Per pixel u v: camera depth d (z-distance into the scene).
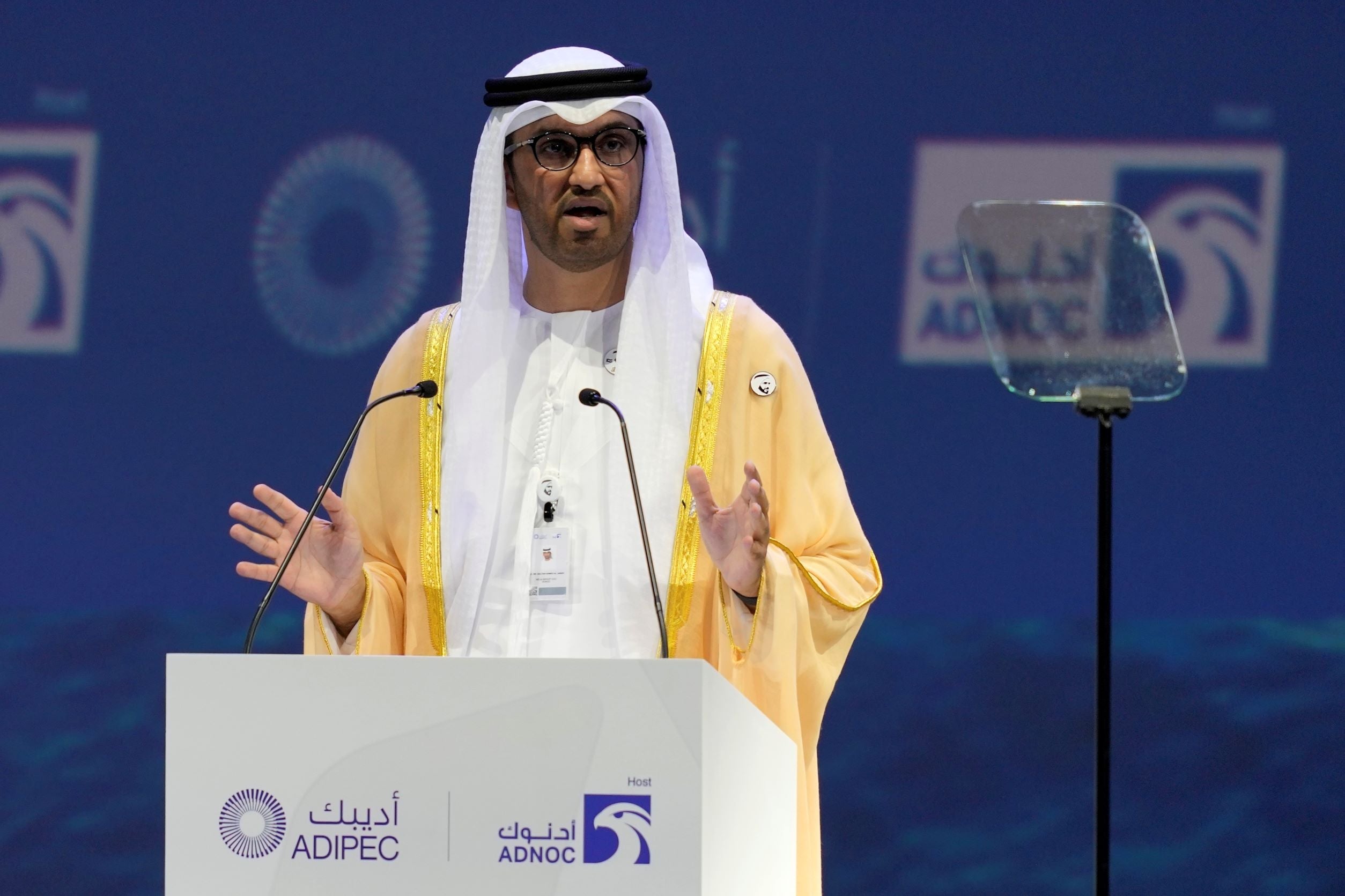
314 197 17.03
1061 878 17.12
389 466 10.03
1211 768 16.97
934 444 16.83
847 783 17.28
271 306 17.08
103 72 17.09
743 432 9.66
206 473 17.20
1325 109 16.31
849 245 16.69
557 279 10.04
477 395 9.73
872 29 16.66
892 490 16.88
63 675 17.42
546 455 9.77
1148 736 16.98
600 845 6.07
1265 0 16.33
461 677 6.19
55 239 17.14
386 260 16.98
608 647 9.43
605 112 9.55
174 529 17.28
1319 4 16.30
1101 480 7.80
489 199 9.71
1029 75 16.53
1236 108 16.39
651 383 9.63
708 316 9.92
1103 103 16.47
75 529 17.33
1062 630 16.97
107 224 17.12
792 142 16.69
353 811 6.18
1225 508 16.73
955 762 17.17
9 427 17.23
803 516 9.55
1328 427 16.52
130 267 17.14
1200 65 16.42
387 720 6.19
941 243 16.62
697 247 10.38
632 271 9.80
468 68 16.88
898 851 17.23
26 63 17.12
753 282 16.72
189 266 17.11
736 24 16.72
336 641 9.30
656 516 9.48
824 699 9.13
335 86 16.95
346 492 10.25
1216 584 16.80
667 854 6.05
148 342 17.19
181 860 6.21
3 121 17.14
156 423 17.20
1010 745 17.12
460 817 6.14
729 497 9.56
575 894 6.07
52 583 17.36
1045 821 17.11
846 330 16.73
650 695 6.10
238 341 17.12
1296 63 16.33
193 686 6.26
